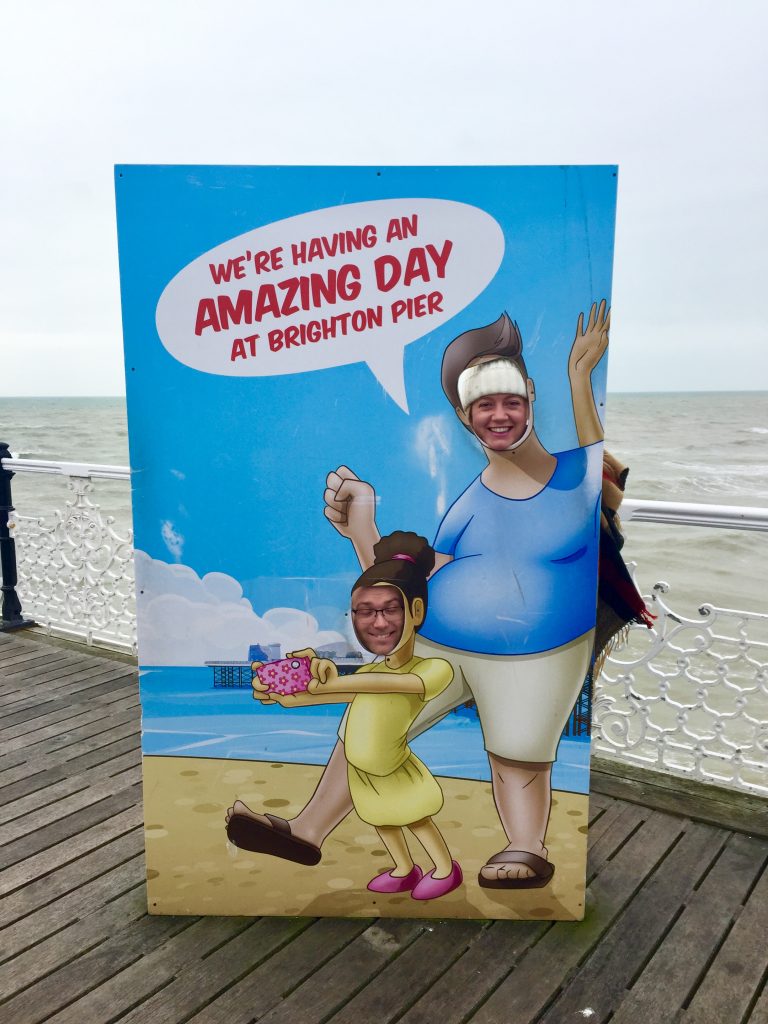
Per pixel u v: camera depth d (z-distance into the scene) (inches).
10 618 190.5
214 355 72.2
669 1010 69.6
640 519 110.2
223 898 82.4
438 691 77.9
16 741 127.5
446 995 71.0
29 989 71.7
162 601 76.7
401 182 68.3
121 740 128.4
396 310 70.7
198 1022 67.8
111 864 92.8
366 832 80.7
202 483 74.6
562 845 80.4
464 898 81.7
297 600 76.4
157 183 68.9
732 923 81.7
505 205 68.5
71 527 176.6
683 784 110.6
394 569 75.5
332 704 78.4
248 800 80.4
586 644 76.7
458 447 73.0
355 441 73.2
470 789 79.7
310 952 76.8
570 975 73.8
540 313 70.4
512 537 74.7
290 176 68.6
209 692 78.3
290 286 70.7
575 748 78.8
